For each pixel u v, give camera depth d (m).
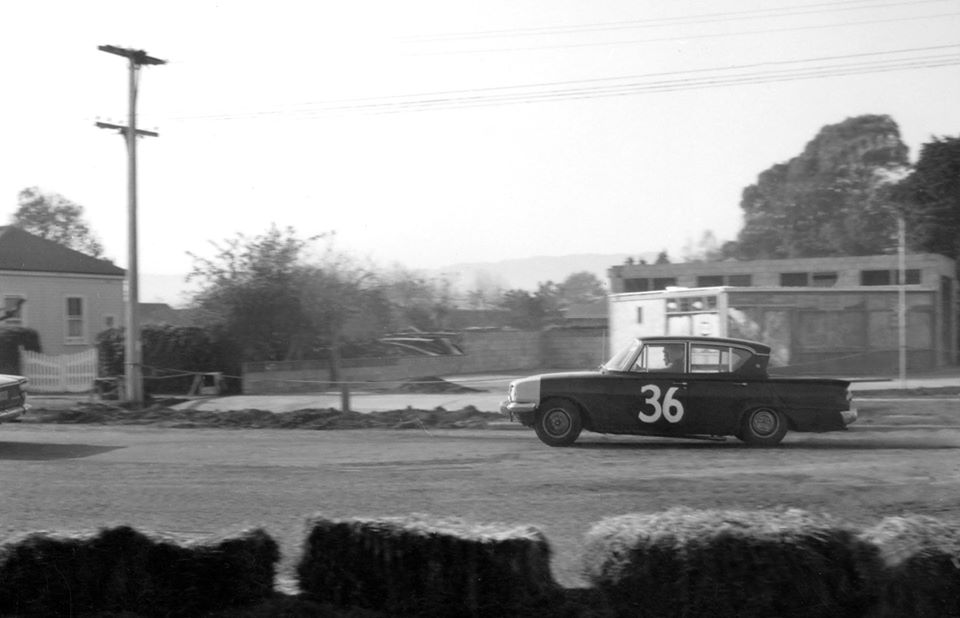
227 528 10.47
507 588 7.11
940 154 54.56
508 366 51.06
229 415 22.42
